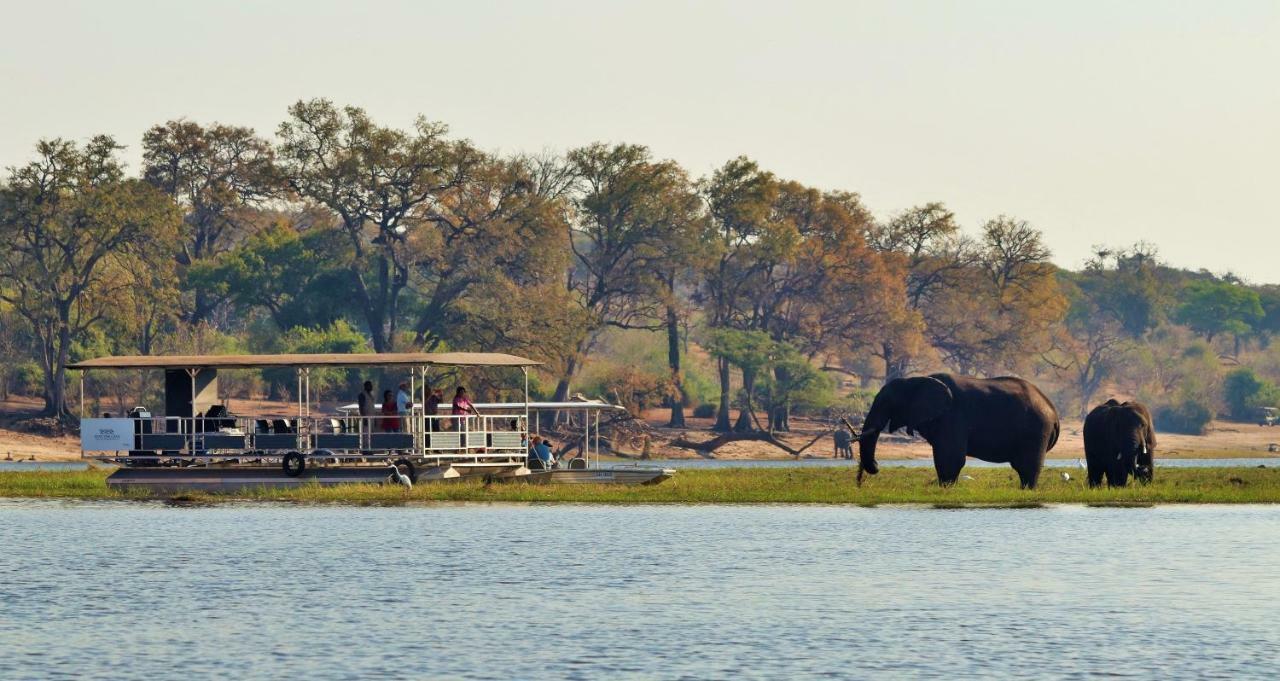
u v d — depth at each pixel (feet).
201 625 268.82
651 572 326.65
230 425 511.81
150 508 473.67
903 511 444.55
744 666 234.17
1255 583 305.12
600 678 226.99
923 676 226.99
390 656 242.78
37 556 359.66
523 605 287.28
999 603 285.43
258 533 403.54
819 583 310.24
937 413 482.69
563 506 472.03
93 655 244.42
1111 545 362.94
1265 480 538.06
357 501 480.64
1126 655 239.71
